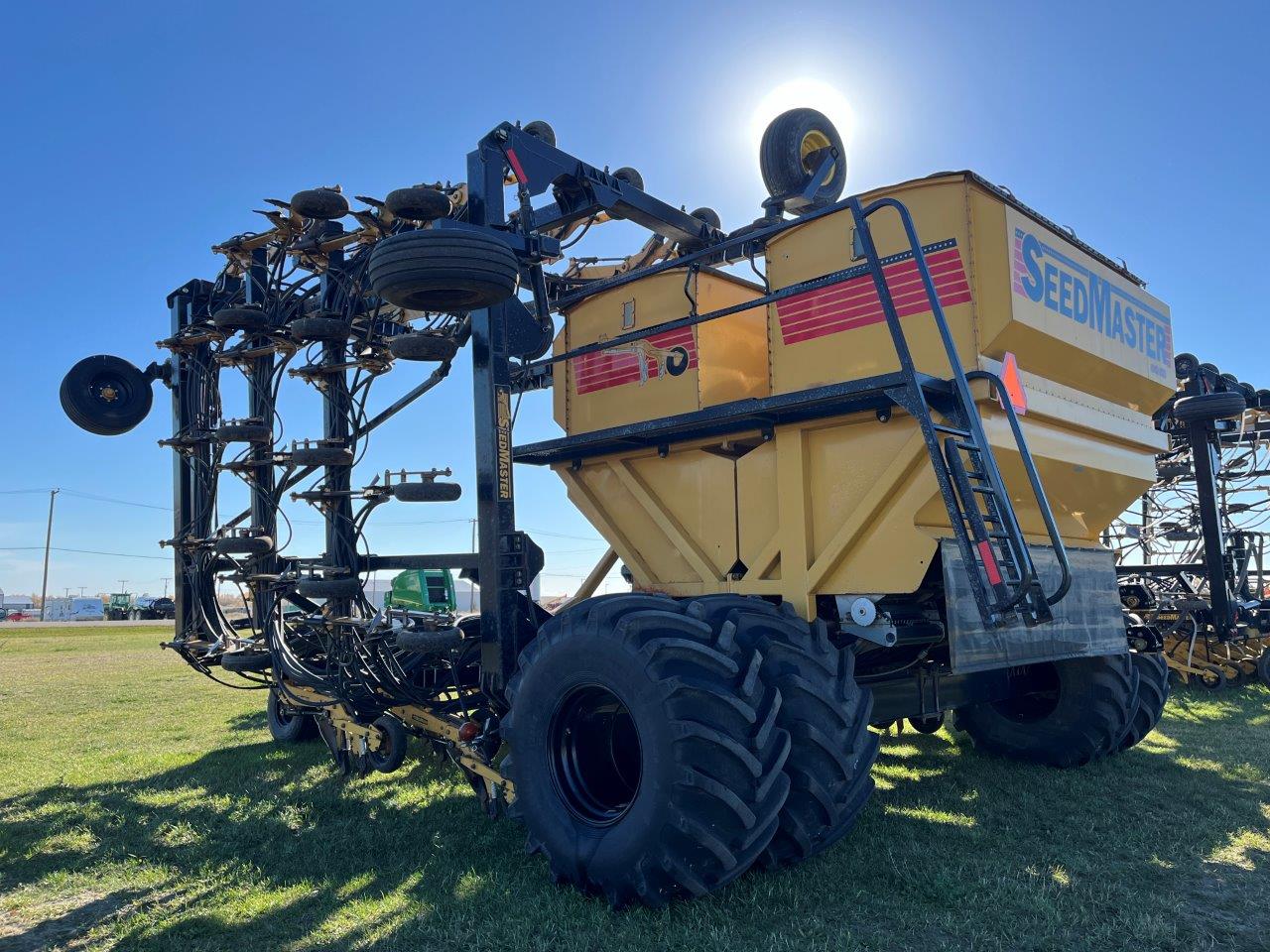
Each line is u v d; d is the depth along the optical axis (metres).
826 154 5.46
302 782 5.61
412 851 4.19
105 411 6.26
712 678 3.22
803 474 4.12
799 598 4.07
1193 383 9.71
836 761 3.33
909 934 3.12
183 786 5.57
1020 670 5.65
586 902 3.42
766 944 3.03
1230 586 10.16
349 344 5.47
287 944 3.21
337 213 4.66
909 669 4.85
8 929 3.42
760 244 4.93
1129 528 10.98
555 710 3.66
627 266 6.20
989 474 3.38
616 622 3.47
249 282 5.75
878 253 4.16
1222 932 3.12
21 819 4.92
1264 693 9.20
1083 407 4.57
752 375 5.09
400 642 4.41
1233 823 4.31
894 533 3.82
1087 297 4.49
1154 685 5.71
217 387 6.16
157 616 46.53
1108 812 4.54
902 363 3.42
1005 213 3.91
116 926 3.41
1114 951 2.97
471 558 5.21
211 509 6.04
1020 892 3.44
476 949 3.08
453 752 4.60
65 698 10.09
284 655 5.53
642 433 4.57
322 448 5.19
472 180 4.59
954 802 4.74
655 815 3.14
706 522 4.57
